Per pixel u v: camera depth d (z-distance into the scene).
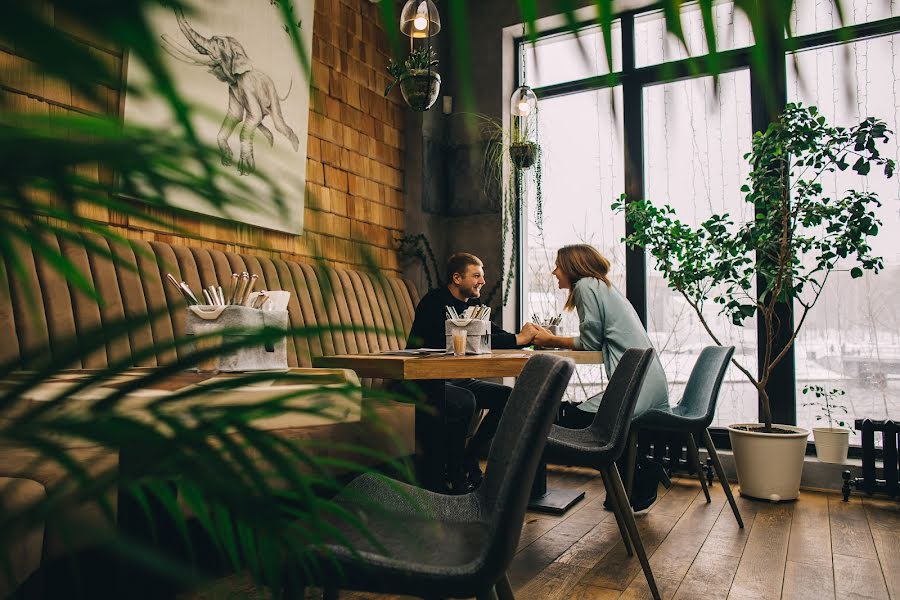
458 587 0.99
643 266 4.52
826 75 3.94
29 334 2.15
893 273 3.81
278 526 0.34
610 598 2.12
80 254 2.43
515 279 4.96
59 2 0.19
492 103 4.93
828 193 3.94
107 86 0.21
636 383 2.13
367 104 4.62
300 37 0.28
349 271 4.10
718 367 3.18
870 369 3.86
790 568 2.41
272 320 1.63
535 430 0.98
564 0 0.24
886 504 3.40
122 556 0.29
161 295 2.69
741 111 4.22
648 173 4.52
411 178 4.90
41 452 0.28
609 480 2.30
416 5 3.29
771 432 3.58
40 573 1.32
